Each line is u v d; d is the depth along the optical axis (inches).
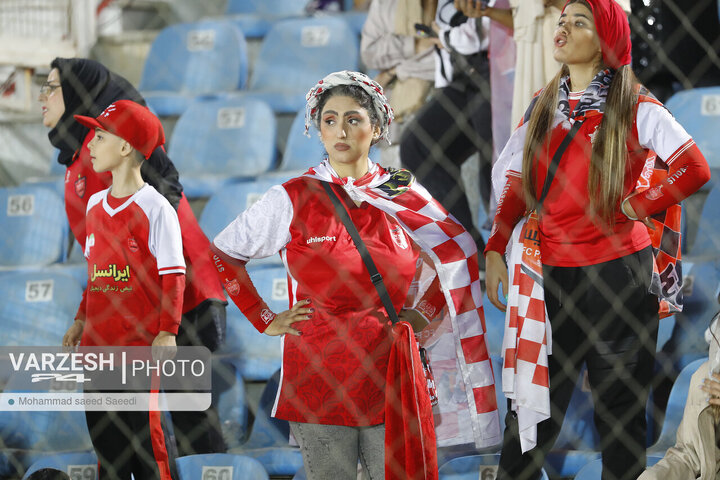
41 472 421.4
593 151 366.6
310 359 348.8
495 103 501.4
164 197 419.2
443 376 384.8
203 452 444.1
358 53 707.4
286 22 727.1
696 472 384.2
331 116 363.6
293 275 359.3
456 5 497.4
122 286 402.3
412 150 515.5
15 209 596.1
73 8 738.8
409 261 360.2
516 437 378.9
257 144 637.9
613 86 372.8
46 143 664.4
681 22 545.6
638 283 366.9
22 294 537.0
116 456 402.9
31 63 717.3
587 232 368.2
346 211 357.7
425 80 565.6
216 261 365.7
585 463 424.8
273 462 443.5
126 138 406.0
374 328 347.9
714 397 384.2
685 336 473.1
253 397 496.4
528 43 470.0
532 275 378.0
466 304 379.9
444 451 439.8
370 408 345.4
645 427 371.9
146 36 738.2
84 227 460.8
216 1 814.5
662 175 385.7
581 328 373.1
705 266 484.1
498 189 407.5
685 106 552.7
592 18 371.9
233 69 716.0
